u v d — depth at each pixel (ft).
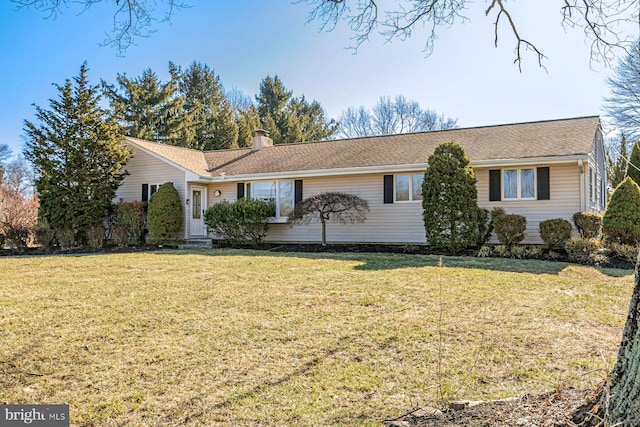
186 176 52.08
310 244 47.47
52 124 49.55
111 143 50.96
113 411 9.33
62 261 35.22
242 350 12.92
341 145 55.88
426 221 38.58
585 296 19.51
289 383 10.60
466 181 37.24
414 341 13.48
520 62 16.98
